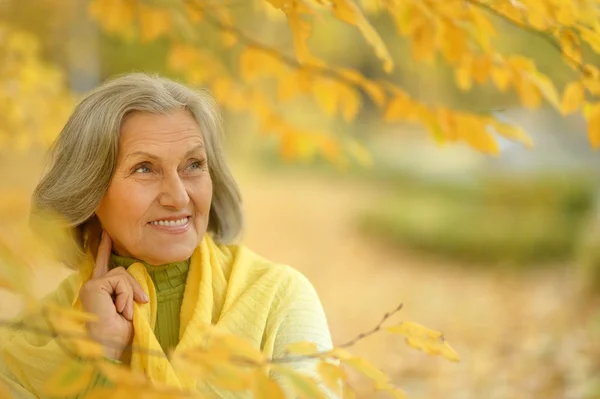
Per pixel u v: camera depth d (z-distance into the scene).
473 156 19.64
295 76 3.14
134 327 1.90
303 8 2.16
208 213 2.07
